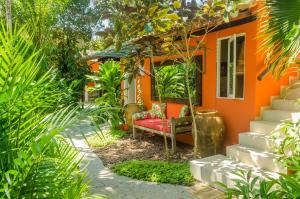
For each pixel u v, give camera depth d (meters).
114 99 8.88
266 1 3.24
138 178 4.85
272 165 4.17
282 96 5.45
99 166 5.62
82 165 5.66
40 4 5.39
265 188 2.41
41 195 1.76
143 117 8.14
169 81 7.99
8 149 1.76
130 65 5.98
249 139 4.95
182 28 5.13
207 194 4.14
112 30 5.05
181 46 5.68
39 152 1.59
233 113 5.81
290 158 2.91
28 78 1.84
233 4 4.30
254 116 5.33
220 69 6.11
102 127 9.67
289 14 3.05
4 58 1.72
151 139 7.95
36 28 5.31
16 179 1.62
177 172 4.96
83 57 9.27
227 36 5.84
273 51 3.32
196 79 6.76
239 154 4.75
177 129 6.52
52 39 7.69
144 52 5.88
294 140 3.38
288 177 2.15
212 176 4.36
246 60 5.43
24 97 1.81
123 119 8.94
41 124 1.90
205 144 5.69
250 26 5.28
